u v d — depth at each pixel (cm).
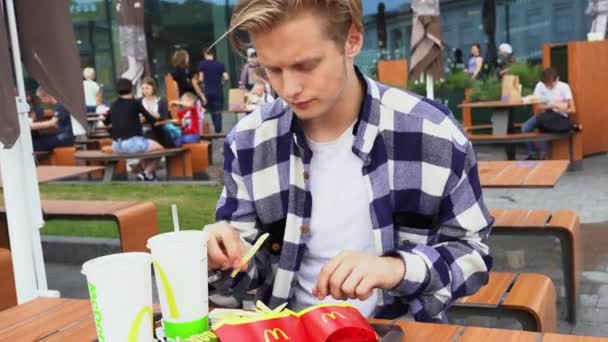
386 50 1461
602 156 937
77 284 482
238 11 128
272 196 167
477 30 1354
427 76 495
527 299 250
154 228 471
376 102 158
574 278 358
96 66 1717
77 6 1691
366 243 164
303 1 121
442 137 155
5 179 332
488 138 823
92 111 1212
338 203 162
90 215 441
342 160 161
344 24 128
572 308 360
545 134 826
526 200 673
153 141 895
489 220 158
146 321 109
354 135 159
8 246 489
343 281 126
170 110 1171
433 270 140
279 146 165
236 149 169
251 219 171
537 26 1298
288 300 169
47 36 290
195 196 724
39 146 970
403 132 156
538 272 440
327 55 126
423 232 160
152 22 1780
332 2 124
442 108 161
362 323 117
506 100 907
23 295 338
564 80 938
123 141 858
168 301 116
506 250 456
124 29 1180
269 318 117
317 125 160
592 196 672
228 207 174
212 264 147
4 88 273
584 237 522
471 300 251
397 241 162
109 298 106
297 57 124
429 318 146
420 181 157
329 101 130
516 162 474
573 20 1259
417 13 489
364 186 161
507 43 1331
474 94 1092
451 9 1373
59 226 625
